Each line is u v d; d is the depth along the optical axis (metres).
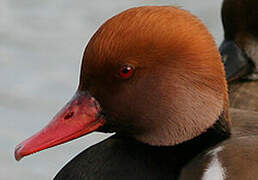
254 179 6.89
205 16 15.69
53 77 14.19
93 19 16.14
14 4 17.00
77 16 16.33
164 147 7.15
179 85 6.97
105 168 7.19
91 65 7.06
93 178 7.18
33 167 12.05
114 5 16.52
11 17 16.48
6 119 13.04
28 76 14.24
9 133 12.64
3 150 12.30
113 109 7.11
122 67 6.98
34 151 7.04
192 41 6.93
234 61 10.29
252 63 10.22
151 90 7.01
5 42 15.50
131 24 6.95
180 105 6.99
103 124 7.18
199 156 7.08
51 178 11.80
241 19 10.27
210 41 7.00
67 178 7.30
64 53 14.99
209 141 7.08
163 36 6.93
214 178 6.93
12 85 13.92
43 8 16.78
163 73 6.98
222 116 7.02
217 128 7.02
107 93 7.09
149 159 7.15
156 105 7.04
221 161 6.99
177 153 7.12
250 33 10.27
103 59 7.00
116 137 7.42
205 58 6.93
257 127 7.45
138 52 6.95
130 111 7.08
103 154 7.29
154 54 6.95
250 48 10.25
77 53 14.99
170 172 7.09
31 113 13.17
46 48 15.20
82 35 15.62
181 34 6.93
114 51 6.96
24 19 16.39
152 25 6.93
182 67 6.94
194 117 6.99
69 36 15.58
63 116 7.16
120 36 6.95
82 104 7.16
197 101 6.96
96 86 7.11
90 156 7.32
